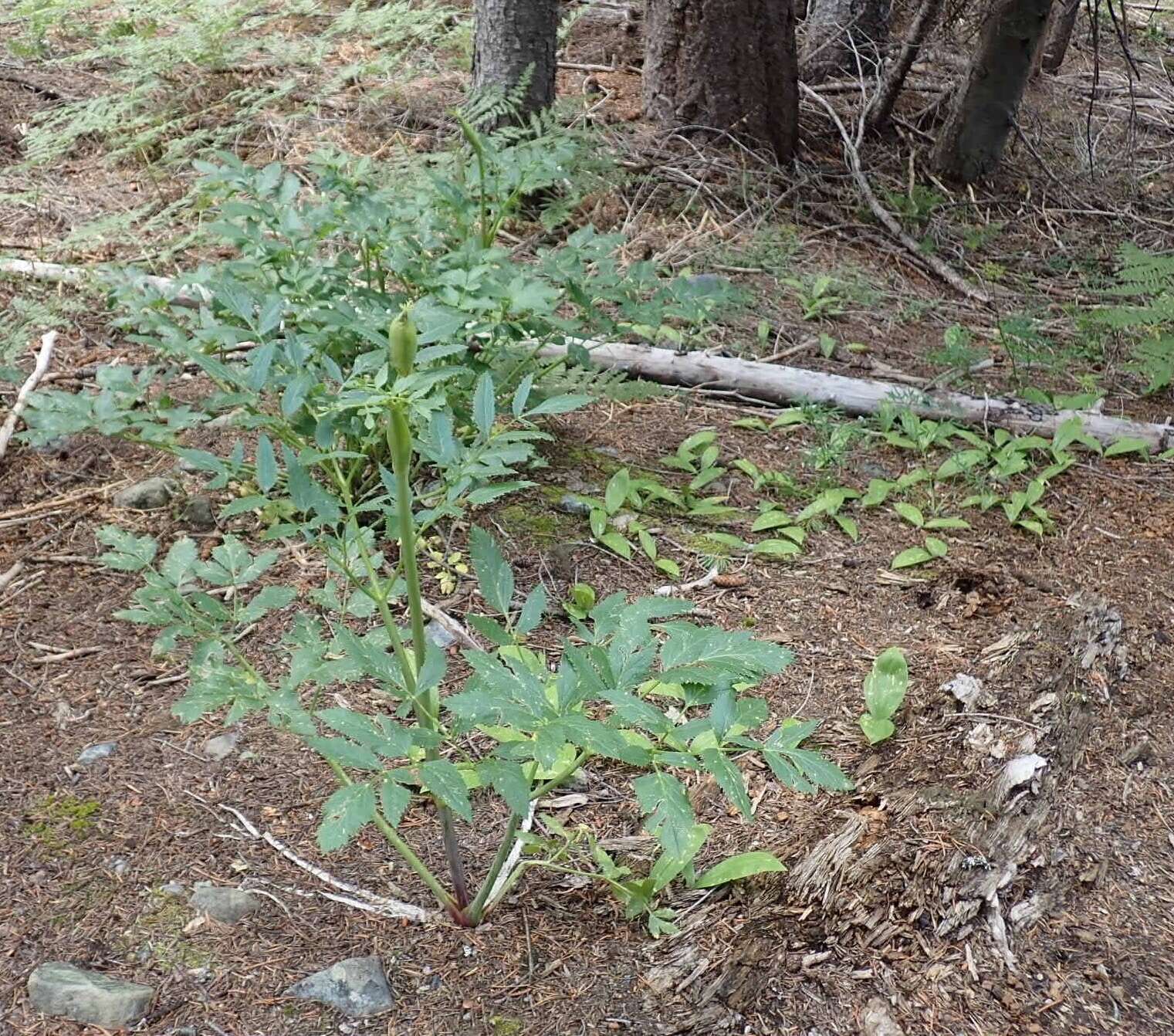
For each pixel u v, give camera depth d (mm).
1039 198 7520
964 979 2420
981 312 5973
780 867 2504
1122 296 6207
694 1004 2281
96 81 6844
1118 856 2797
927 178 7398
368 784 1784
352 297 3443
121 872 2486
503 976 2316
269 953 2328
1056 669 3287
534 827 2688
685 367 4734
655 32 6891
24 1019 2164
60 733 2850
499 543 3668
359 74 6820
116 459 3889
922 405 4684
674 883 2539
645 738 2867
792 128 7027
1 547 3477
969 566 3822
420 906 2459
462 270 3324
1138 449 4559
